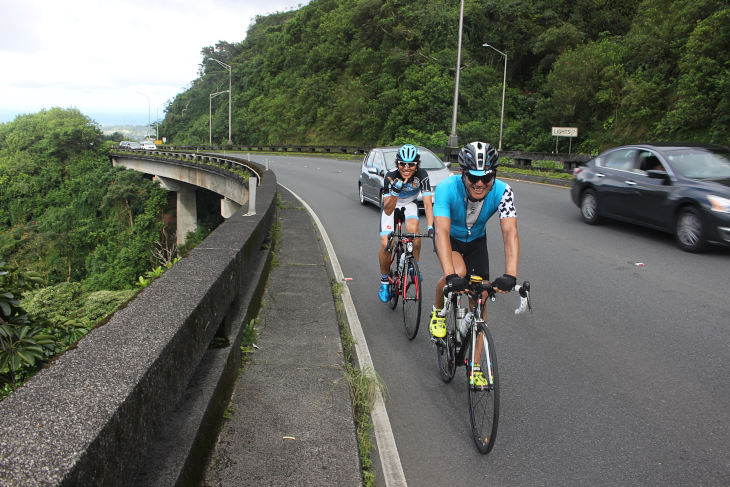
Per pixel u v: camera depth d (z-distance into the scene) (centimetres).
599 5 5925
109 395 167
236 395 333
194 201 4719
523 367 432
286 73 8119
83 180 6297
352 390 357
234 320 395
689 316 536
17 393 166
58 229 5147
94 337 214
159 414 200
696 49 3359
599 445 320
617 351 459
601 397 380
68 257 4772
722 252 800
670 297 597
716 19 3238
